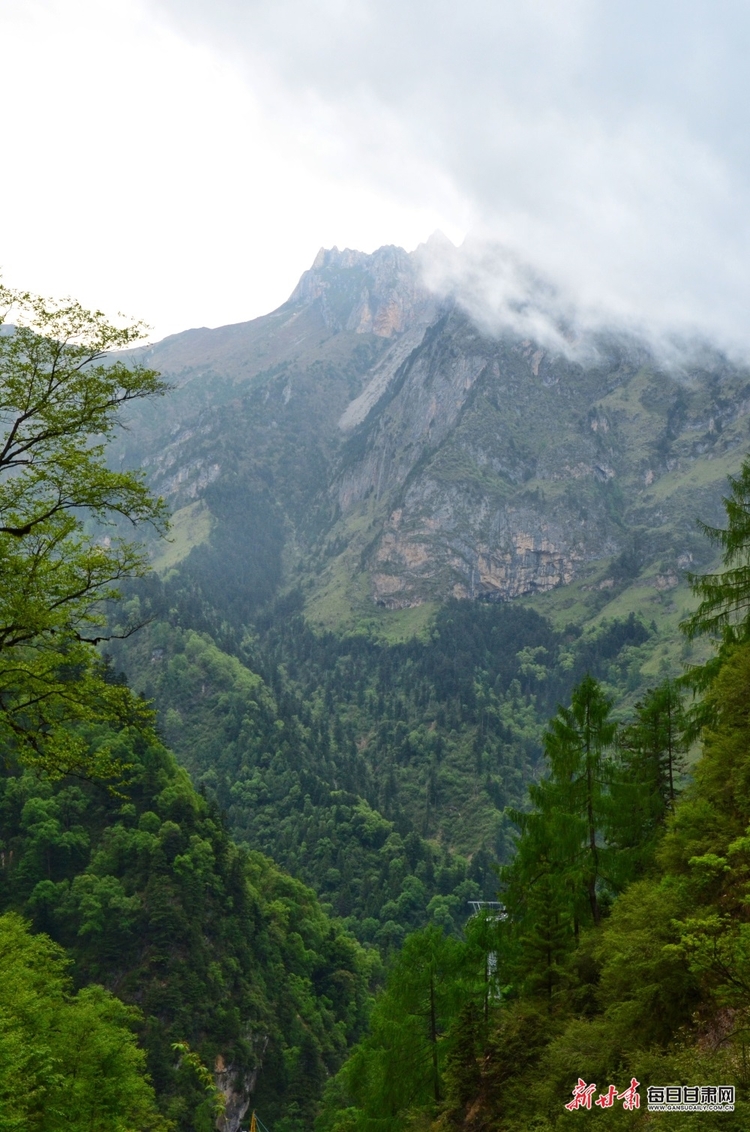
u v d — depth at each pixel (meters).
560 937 31.06
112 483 21.81
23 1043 28.44
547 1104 21.38
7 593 20.91
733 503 33.75
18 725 21.80
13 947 35.34
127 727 23.11
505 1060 28.41
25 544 22.03
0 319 21.00
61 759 21.73
